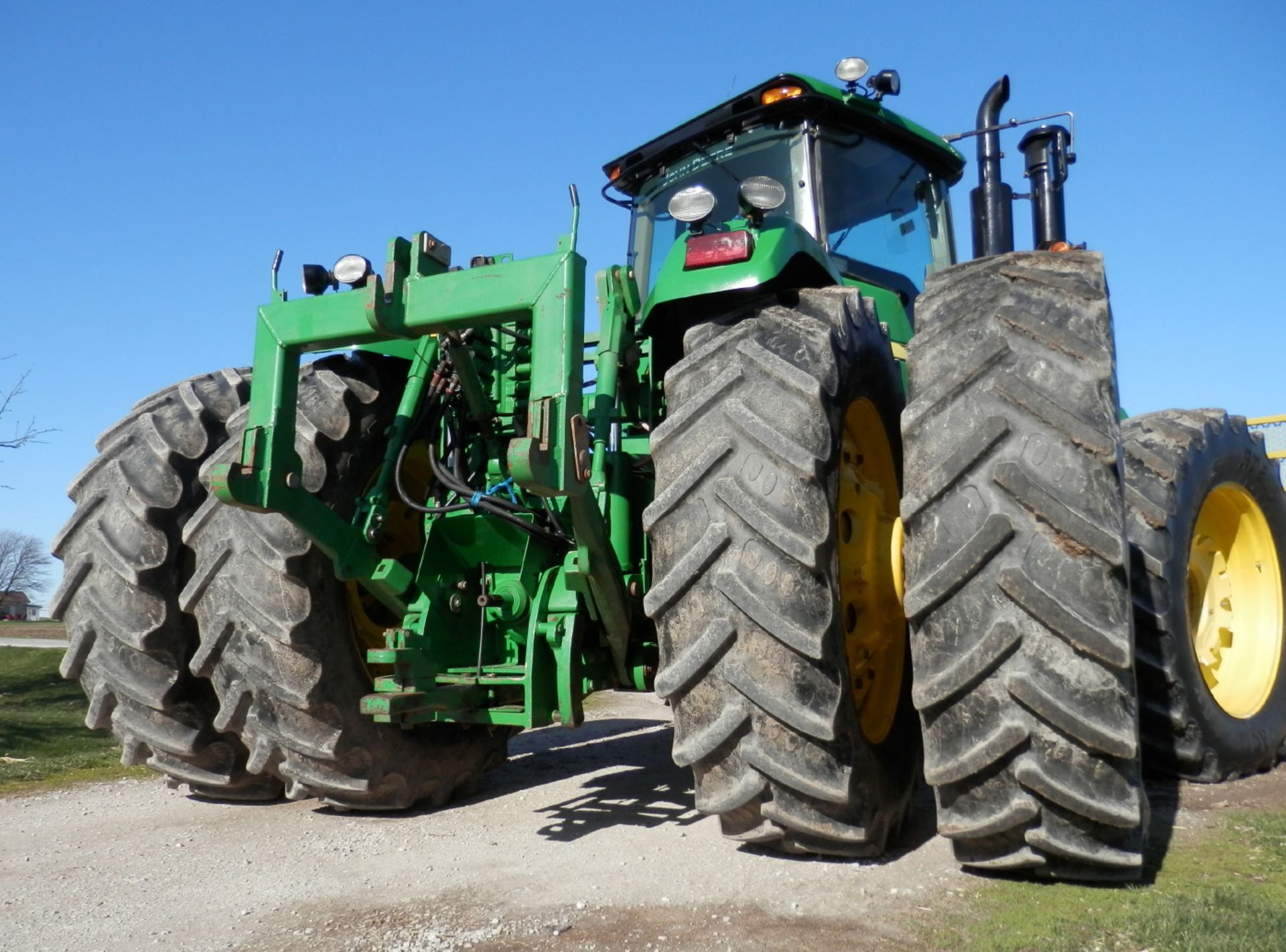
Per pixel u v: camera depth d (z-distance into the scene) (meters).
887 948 2.19
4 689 10.73
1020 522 2.37
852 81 4.16
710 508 2.60
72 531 3.89
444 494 3.92
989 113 4.88
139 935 2.48
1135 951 2.11
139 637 3.71
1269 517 4.38
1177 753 3.73
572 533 3.58
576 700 3.25
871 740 2.95
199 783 3.98
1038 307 2.56
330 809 3.96
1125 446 3.87
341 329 3.18
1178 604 3.75
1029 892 2.50
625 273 3.68
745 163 4.33
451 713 3.37
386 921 2.51
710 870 2.79
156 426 3.88
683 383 2.79
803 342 2.72
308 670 3.45
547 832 3.41
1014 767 2.37
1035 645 2.34
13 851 3.41
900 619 3.25
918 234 4.66
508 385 3.83
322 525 3.33
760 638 2.54
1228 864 2.74
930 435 2.53
